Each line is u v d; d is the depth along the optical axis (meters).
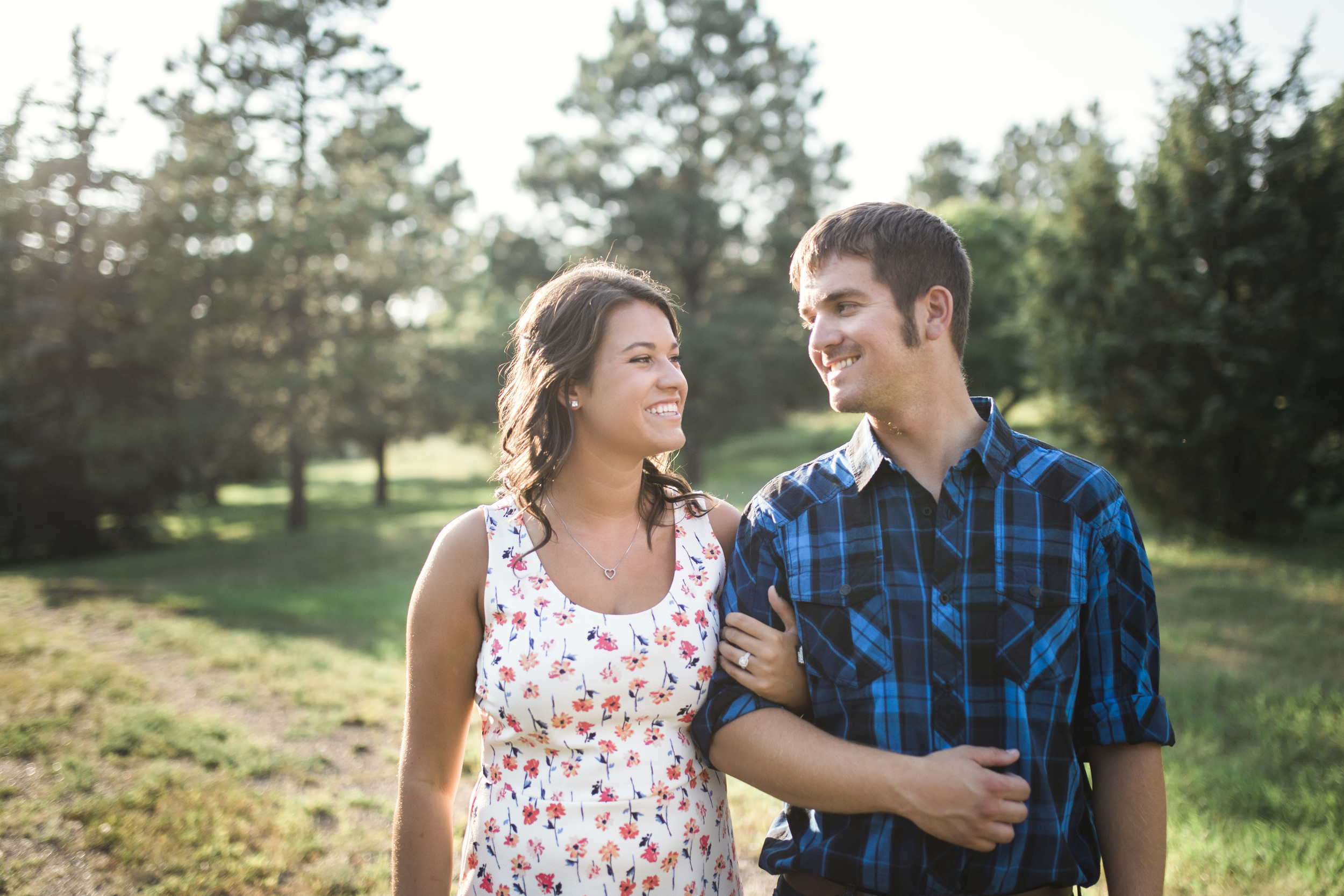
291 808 3.77
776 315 20.00
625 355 1.61
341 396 18.36
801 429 30.78
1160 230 9.41
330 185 18.28
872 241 1.47
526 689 1.56
